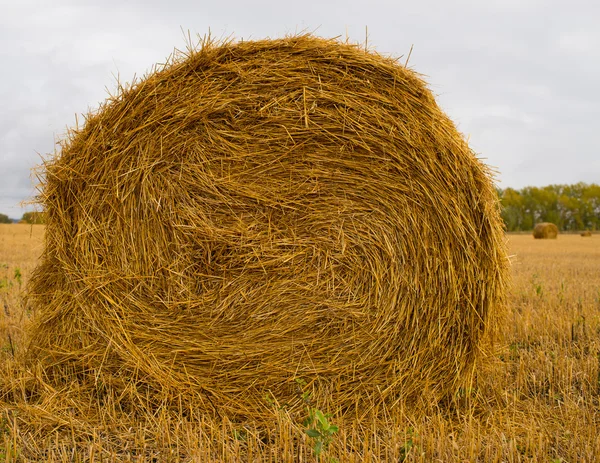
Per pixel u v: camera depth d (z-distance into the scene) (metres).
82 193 4.07
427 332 3.95
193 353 3.91
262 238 3.94
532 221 74.75
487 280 3.96
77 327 4.08
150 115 3.97
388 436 3.42
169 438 3.21
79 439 3.43
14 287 7.84
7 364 4.30
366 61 3.95
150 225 3.98
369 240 3.94
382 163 3.95
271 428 3.65
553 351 5.02
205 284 3.96
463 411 3.94
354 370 3.92
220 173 3.96
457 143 3.95
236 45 3.96
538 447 3.23
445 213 3.89
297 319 3.93
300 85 3.94
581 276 10.95
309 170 3.94
